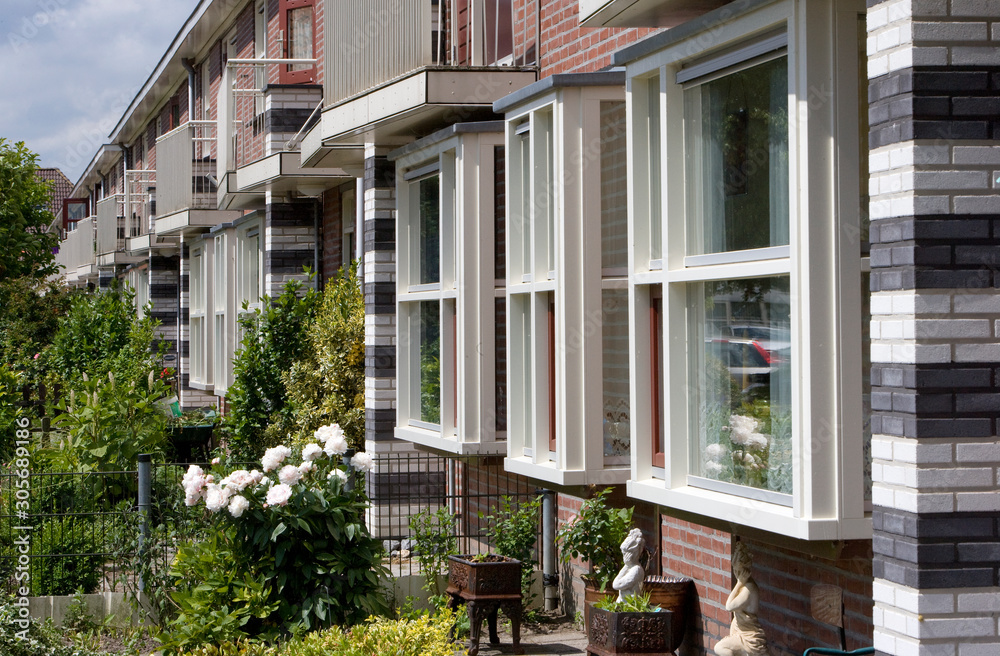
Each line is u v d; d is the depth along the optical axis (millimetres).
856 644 6094
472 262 10008
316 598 8211
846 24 5387
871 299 4930
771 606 6977
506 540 9938
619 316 8211
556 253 8203
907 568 4652
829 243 5402
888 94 4809
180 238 24547
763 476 5809
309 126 15258
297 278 16797
